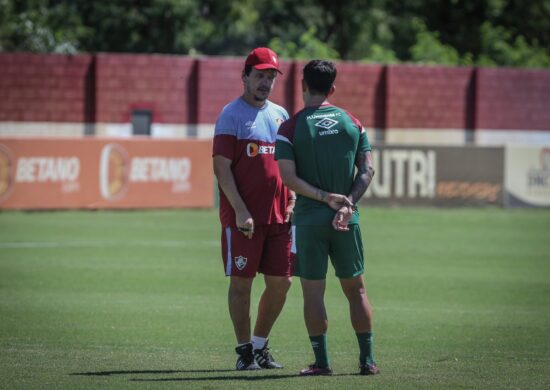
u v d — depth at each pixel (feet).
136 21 532.73
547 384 84.12
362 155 88.53
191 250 213.87
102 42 537.65
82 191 294.87
